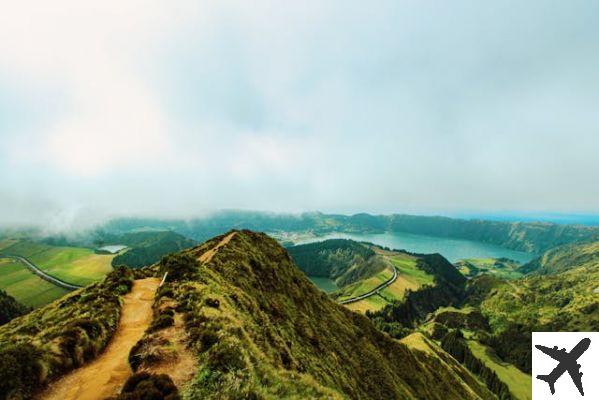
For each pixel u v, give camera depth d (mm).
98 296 34062
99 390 16797
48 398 16641
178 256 44406
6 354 17094
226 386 16406
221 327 22703
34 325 26922
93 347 21688
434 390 90375
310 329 57062
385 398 58125
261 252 79438
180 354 19141
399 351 93750
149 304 34219
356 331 83188
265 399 16547
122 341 24188
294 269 88125
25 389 16375
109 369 19219
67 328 21766
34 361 17516
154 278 47875
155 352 18750
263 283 60469
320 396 19438
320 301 82938
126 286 40031
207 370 17312
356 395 46625
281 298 60656
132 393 14492
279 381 19344
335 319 78875
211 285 37969
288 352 34875
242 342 21891
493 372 194250
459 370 142250
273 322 44344
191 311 26188
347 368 56469
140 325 27719
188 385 16141
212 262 53719
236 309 33312
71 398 16438
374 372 66000
